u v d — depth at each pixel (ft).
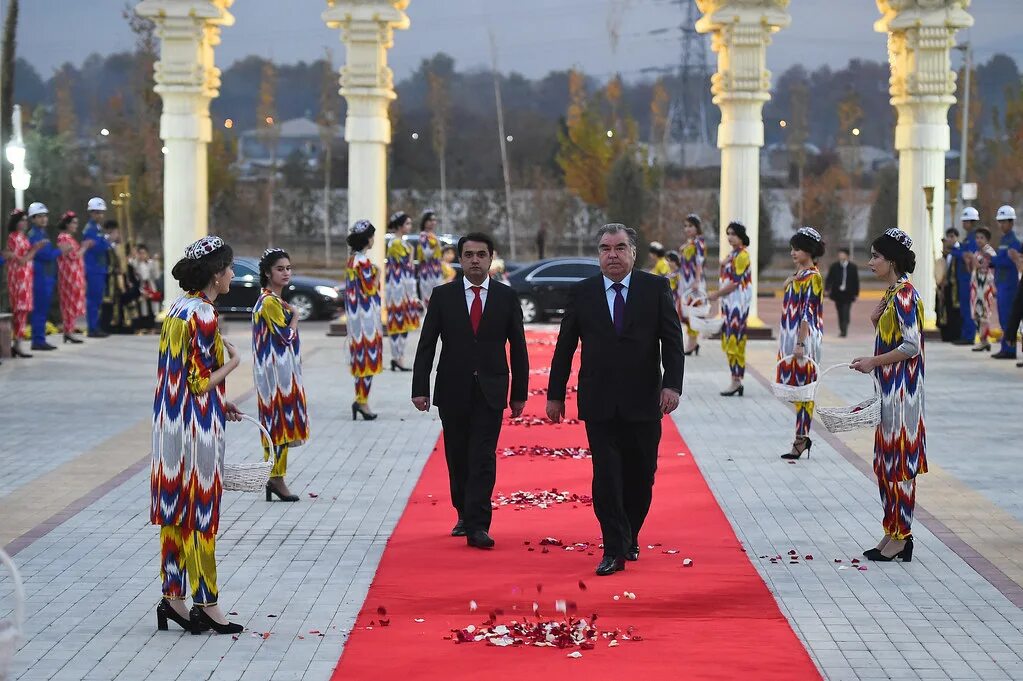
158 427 22.03
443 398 29.19
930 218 78.07
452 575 25.80
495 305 29.32
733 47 77.51
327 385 57.93
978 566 26.94
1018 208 184.14
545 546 28.27
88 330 80.43
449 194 210.79
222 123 261.85
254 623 22.75
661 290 26.78
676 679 19.45
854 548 28.43
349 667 20.11
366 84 77.92
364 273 46.44
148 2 75.46
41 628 22.53
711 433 44.65
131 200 150.00
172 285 79.41
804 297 39.11
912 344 26.86
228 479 23.06
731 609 23.39
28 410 50.01
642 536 29.35
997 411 50.31
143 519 31.32
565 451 40.19
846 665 20.54
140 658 20.88
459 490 29.78
